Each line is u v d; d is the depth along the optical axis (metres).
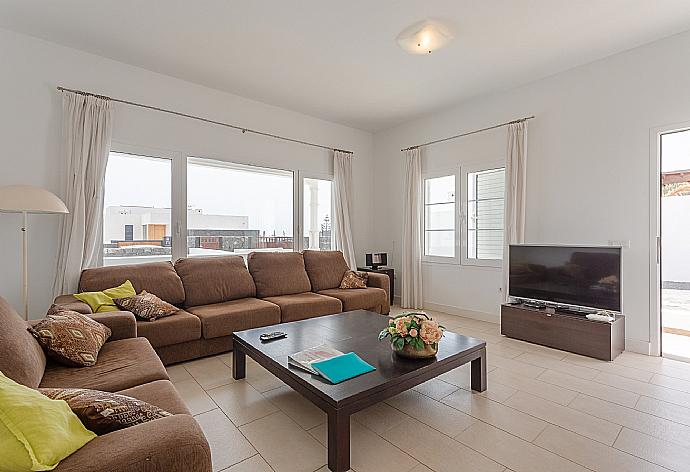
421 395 2.45
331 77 3.92
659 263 3.21
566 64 3.63
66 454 0.91
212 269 3.80
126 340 2.36
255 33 3.07
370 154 6.01
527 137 4.05
